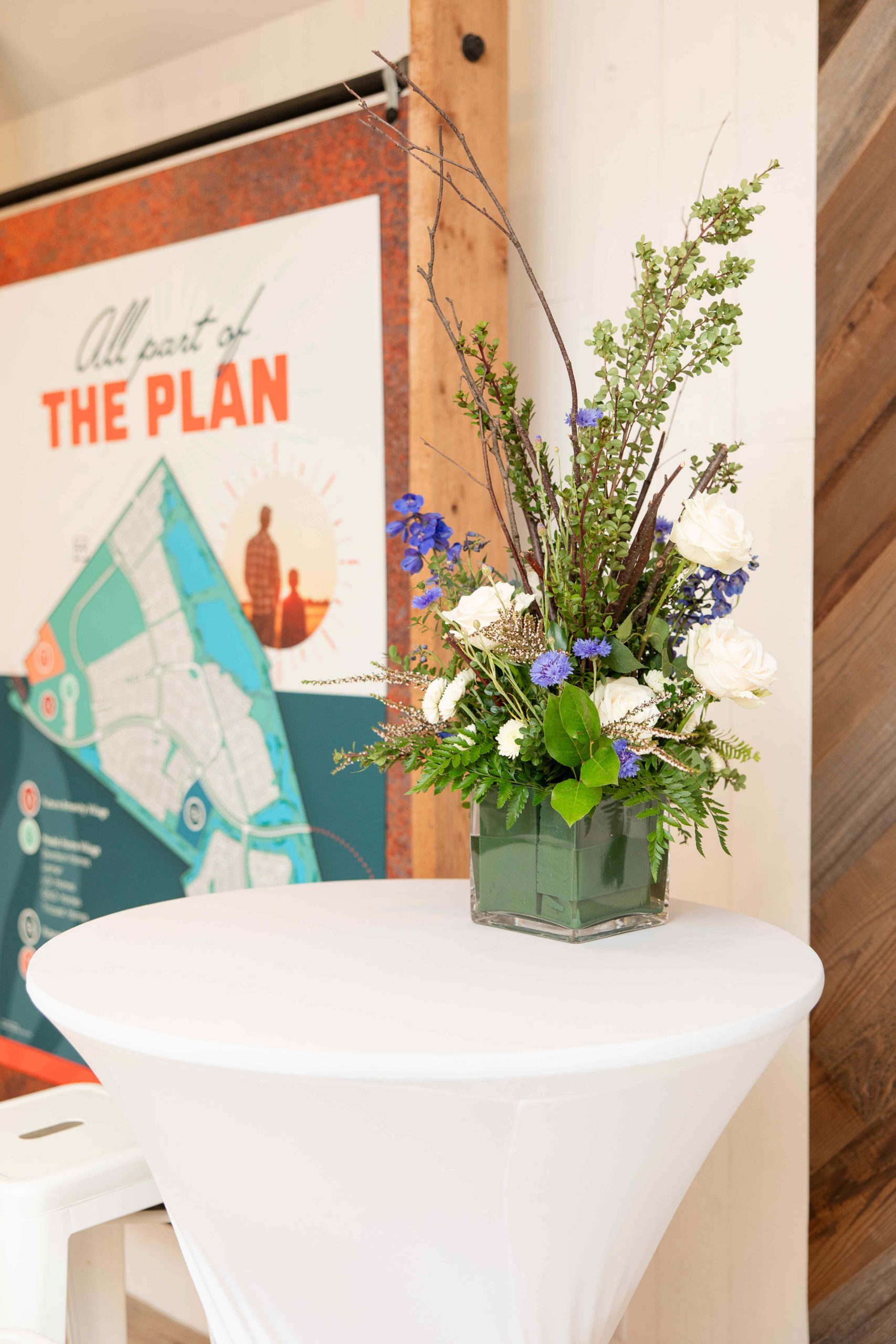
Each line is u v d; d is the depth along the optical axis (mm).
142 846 2068
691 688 1065
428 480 1553
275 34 1848
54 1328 1202
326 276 1735
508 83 1673
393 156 1642
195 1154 864
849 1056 1449
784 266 1464
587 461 1039
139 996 888
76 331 2150
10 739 2316
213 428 1914
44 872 2252
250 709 1879
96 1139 1317
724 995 885
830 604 1451
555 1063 749
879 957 1430
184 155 1938
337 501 1738
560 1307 901
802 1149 1479
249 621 1877
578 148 1642
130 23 1985
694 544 973
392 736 1161
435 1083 744
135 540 2059
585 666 1061
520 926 1101
